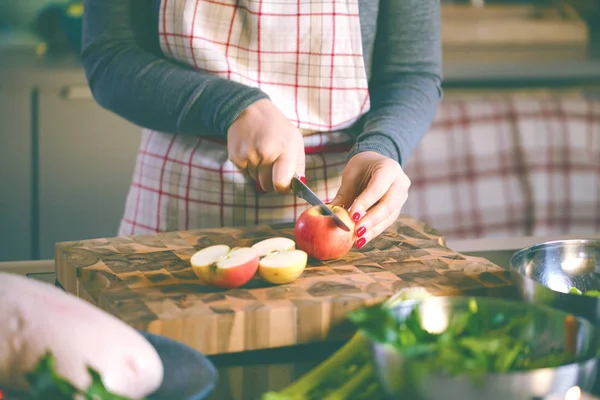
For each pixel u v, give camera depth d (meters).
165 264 1.05
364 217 1.08
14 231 2.42
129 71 1.23
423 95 1.34
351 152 1.22
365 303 0.92
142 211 1.40
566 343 0.73
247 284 0.97
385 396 0.72
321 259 1.07
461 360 0.65
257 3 1.26
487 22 2.85
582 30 2.87
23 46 2.64
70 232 2.45
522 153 2.38
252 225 1.25
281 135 1.12
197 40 1.26
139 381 0.68
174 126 1.22
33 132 2.36
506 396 0.64
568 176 2.40
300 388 0.71
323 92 1.31
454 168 2.35
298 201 1.33
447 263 1.07
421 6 1.35
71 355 0.67
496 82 2.62
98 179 2.43
